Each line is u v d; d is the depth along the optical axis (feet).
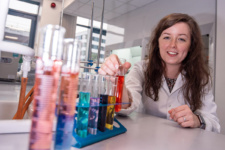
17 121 1.32
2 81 5.23
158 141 1.55
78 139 1.26
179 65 3.92
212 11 8.44
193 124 2.24
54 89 0.85
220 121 7.62
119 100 1.83
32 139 0.81
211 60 8.27
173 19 3.61
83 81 1.37
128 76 3.98
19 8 9.23
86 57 3.53
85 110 1.32
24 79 1.77
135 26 12.12
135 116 2.71
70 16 6.79
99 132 1.50
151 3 11.19
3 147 1.04
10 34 9.23
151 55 4.06
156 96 3.76
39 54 0.85
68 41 0.96
